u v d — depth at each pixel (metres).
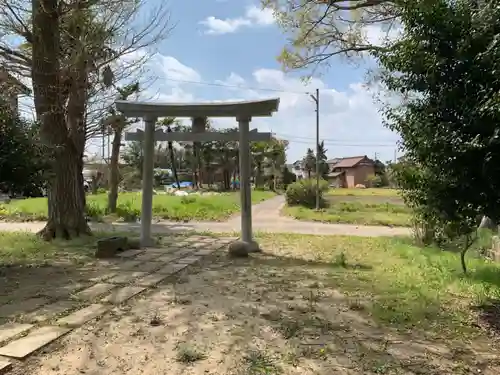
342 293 6.32
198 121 10.66
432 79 4.88
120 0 12.02
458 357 4.10
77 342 4.34
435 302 5.88
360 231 15.76
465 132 4.62
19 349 4.08
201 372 3.70
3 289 6.43
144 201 10.95
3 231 13.80
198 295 6.18
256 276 7.49
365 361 3.95
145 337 4.49
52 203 11.81
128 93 13.65
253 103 10.05
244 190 10.39
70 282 6.91
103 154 30.17
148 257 9.34
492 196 4.61
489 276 7.34
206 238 12.68
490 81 4.49
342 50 11.14
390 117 5.89
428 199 5.06
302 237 13.23
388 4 9.09
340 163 75.12
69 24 11.66
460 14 4.76
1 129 7.00
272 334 4.60
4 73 11.28
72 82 11.73
